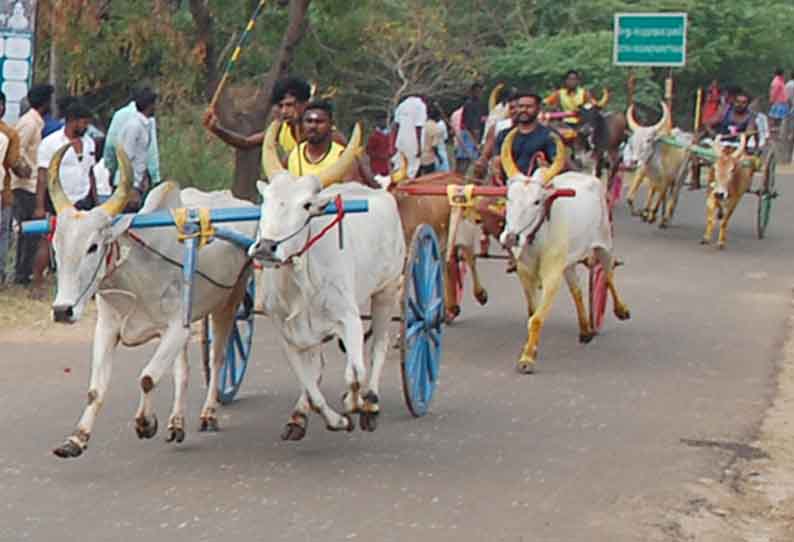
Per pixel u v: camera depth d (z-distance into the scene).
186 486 7.52
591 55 29.22
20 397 9.56
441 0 27.34
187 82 17.45
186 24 17.69
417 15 24.39
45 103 12.94
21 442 8.39
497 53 29.44
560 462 8.20
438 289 9.45
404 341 8.82
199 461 8.02
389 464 8.05
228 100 16.34
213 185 18.27
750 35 32.25
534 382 10.43
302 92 9.23
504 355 11.40
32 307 12.47
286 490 7.48
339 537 6.75
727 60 32.72
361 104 24.66
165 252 7.78
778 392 10.34
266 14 17.89
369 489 7.54
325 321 8.00
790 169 30.45
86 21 16.20
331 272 7.91
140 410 7.80
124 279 7.67
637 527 7.04
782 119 32.12
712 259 17.16
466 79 25.38
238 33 18.14
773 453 8.58
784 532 7.08
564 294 14.38
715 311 13.66
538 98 11.28
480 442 8.62
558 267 10.75
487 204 11.30
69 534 6.73
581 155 18.67
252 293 9.24
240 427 8.84
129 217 7.55
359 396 8.29
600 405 9.73
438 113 20.73
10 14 13.85
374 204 8.70
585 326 11.91
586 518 7.16
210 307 8.30
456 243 11.97
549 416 9.37
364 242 8.39
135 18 16.67
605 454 8.41
